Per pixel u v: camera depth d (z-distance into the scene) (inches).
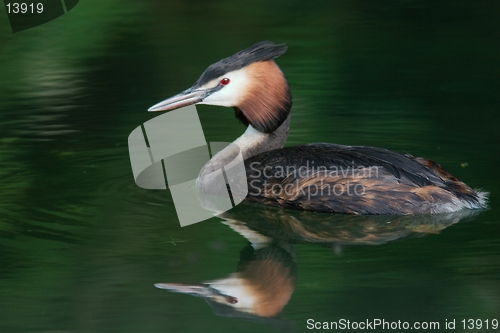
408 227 446.6
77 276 388.5
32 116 682.2
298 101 714.8
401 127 639.8
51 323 347.9
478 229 436.5
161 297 370.6
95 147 602.2
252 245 428.8
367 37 909.2
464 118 660.7
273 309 359.6
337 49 869.8
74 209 473.1
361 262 402.3
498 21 951.6
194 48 875.4
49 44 881.5
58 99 730.2
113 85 768.9
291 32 929.5
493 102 701.9
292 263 403.5
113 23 944.3
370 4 1035.9
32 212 467.5
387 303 361.7
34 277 387.2
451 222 445.7
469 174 525.0
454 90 738.2
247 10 1019.9
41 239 427.8
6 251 413.1
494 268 389.1
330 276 387.5
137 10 994.1
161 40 905.5
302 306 362.6
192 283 384.8
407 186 450.6
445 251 410.3
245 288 380.2
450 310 353.7
